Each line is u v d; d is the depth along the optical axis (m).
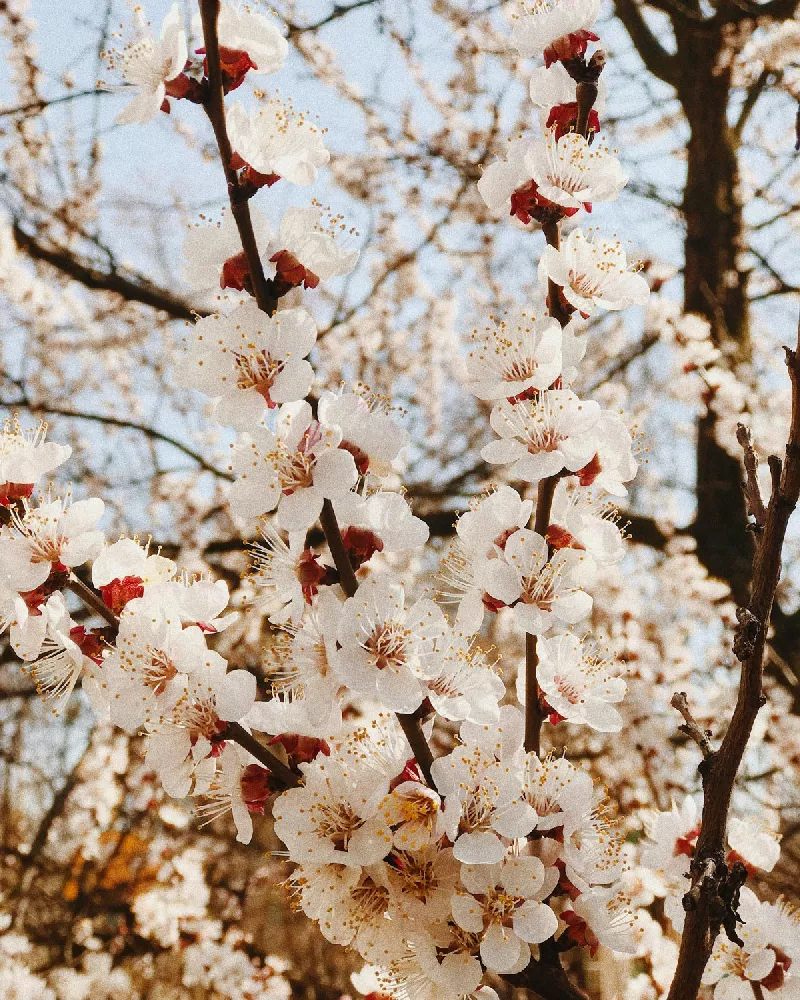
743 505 1.08
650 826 0.42
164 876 1.05
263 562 0.36
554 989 0.33
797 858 0.88
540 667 0.37
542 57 0.39
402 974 0.34
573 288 0.37
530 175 0.38
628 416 0.39
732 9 1.12
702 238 1.15
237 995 0.95
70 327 1.27
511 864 0.33
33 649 0.35
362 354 1.27
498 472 1.14
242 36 0.35
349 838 0.33
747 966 0.37
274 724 0.35
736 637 0.32
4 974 0.95
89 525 0.36
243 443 0.34
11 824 1.30
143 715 0.34
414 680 0.33
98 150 1.14
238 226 0.34
